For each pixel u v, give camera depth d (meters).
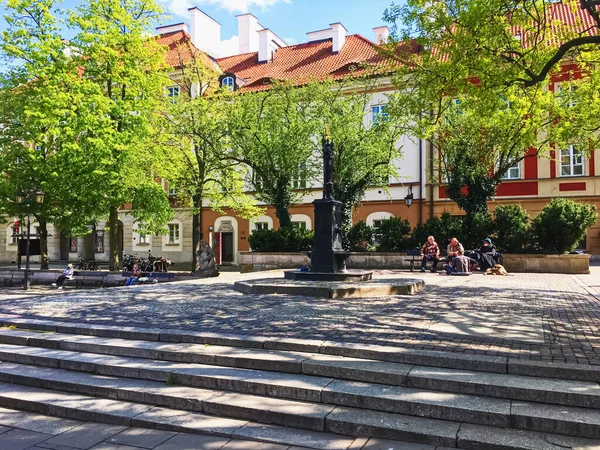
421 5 12.09
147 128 21.16
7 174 22.42
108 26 20.34
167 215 22.16
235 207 26.12
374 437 4.31
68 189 19.95
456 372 5.05
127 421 4.86
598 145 14.56
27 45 19.91
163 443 4.41
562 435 4.06
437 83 11.47
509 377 4.88
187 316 8.05
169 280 19.47
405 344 5.84
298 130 22.14
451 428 4.24
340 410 4.66
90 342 6.68
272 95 23.50
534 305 9.09
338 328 6.82
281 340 6.12
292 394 4.97
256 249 23.83
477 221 20.34
